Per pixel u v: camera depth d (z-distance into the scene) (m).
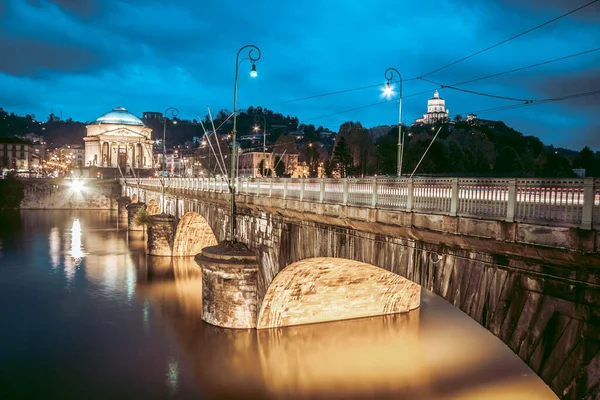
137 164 185.00
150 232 62.50
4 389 24.73
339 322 35.31
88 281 48.22
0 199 128.75
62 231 87.25
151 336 32.31
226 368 27.67
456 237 14.79
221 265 31.84
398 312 37.94
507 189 13.27
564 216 11.72
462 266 15.22
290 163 121.00
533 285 12.77
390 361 28.59
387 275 33.19
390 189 18.25
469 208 14.56
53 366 27.61
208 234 61.38
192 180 50.28
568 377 11.71
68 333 32.94
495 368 28.02
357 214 19.81
